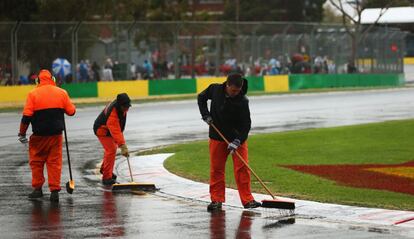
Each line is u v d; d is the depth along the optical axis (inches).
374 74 2669.8
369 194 642.2
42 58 1856.5
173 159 874.8
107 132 716.0
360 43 2632.9
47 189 692.7
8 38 1803.6
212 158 594.2
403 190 659.4
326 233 506.6
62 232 508.4
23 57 1829.5
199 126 1309.1
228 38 2246.6
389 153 907.4
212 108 589.0
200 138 1133.7
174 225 534.6
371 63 2674.7
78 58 1936.5
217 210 590.6
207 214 575.8
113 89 1983.3
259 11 4414.4
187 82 2145.7
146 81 2050.9
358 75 2613.2
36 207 602.9
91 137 1136.2
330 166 804.6
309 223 541.0
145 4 2960.1
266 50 2356.1
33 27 1838.1
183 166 820.0
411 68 3732.8
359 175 741.3
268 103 1840.6
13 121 1416.1
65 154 945.5
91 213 577.9
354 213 570.3
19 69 1827.0
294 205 574.6
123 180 739.4
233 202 623.5
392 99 1991.9
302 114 1542.8
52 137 630.5
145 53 2079.2
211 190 597.3
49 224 535.5
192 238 493.0
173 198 646.5
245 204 590.6
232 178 739.4
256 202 591.2
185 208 601.6
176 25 2124.8
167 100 1945.1
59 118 636.1
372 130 1171.9
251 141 1038.4
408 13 3671.3
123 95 691.4
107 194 667.4
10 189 690.2
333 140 1045.8
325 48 2529.5
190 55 2166.6
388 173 751.1
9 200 634.2
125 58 2017.7
